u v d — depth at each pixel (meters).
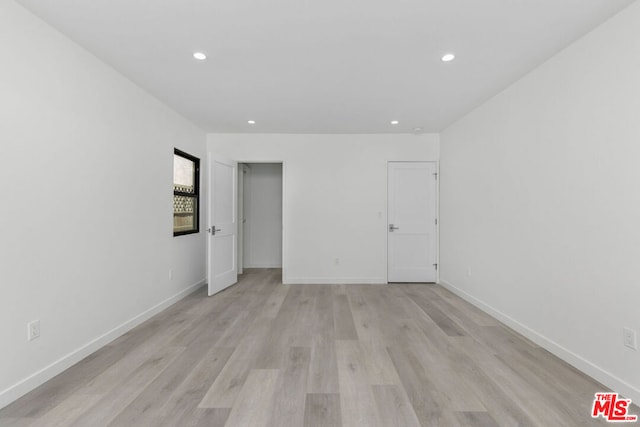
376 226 4.77
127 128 2.84
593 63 2.05
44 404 1.75
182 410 1.69
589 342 2.08
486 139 3.39
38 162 1.95
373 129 4.51
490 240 3.31
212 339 2.64
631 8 1.79
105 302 2.55
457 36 2.14
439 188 4.74
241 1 1.78
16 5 1.81
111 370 2.12
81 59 2.29
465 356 2.33
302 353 2.38
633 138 1.79
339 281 4.77
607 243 1.95
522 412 1.68
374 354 2.36
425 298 3.95
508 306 2.98
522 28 2.04
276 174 6.02
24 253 1.86
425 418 1.63
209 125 4.32
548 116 2.46
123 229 2.78
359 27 2.04
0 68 1.73
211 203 4.04
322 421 1.60
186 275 4.03
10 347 1.78
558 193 2.36
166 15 1.92
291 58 2.45
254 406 1.73
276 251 6.05
